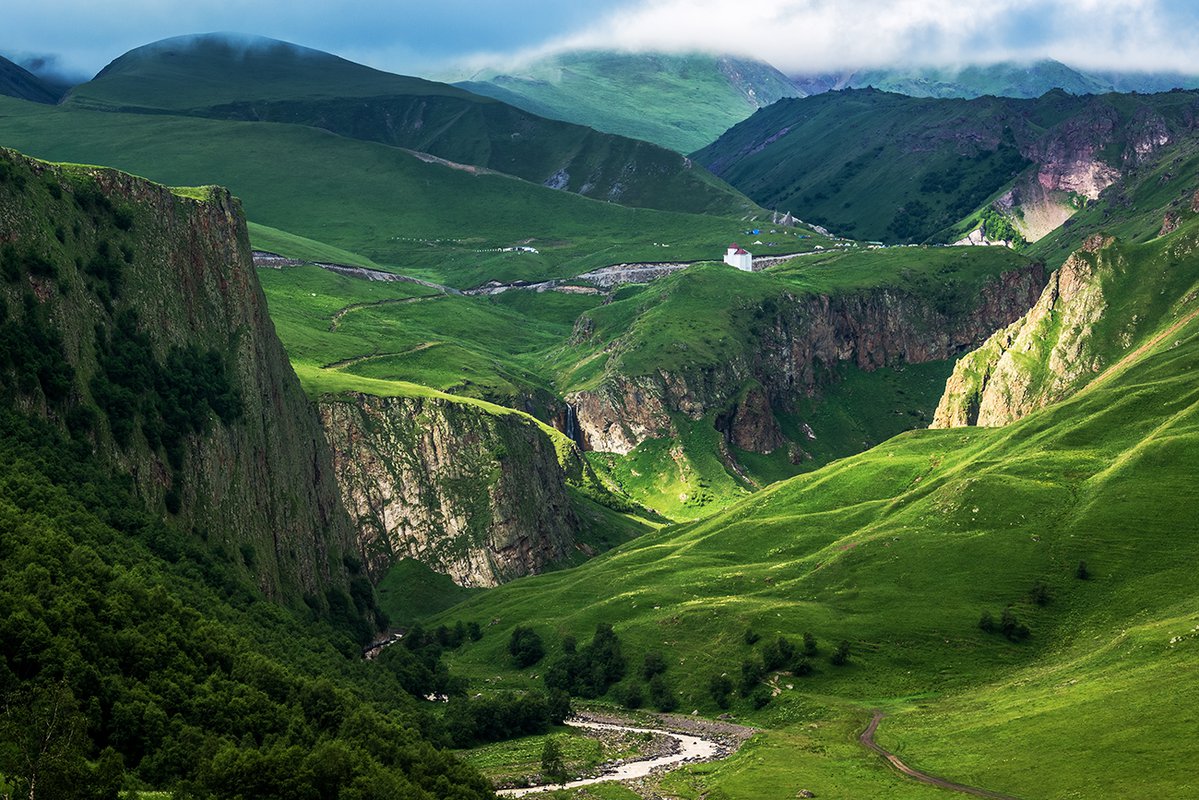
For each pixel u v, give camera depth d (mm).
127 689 160000
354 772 165750
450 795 180625
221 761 155250
